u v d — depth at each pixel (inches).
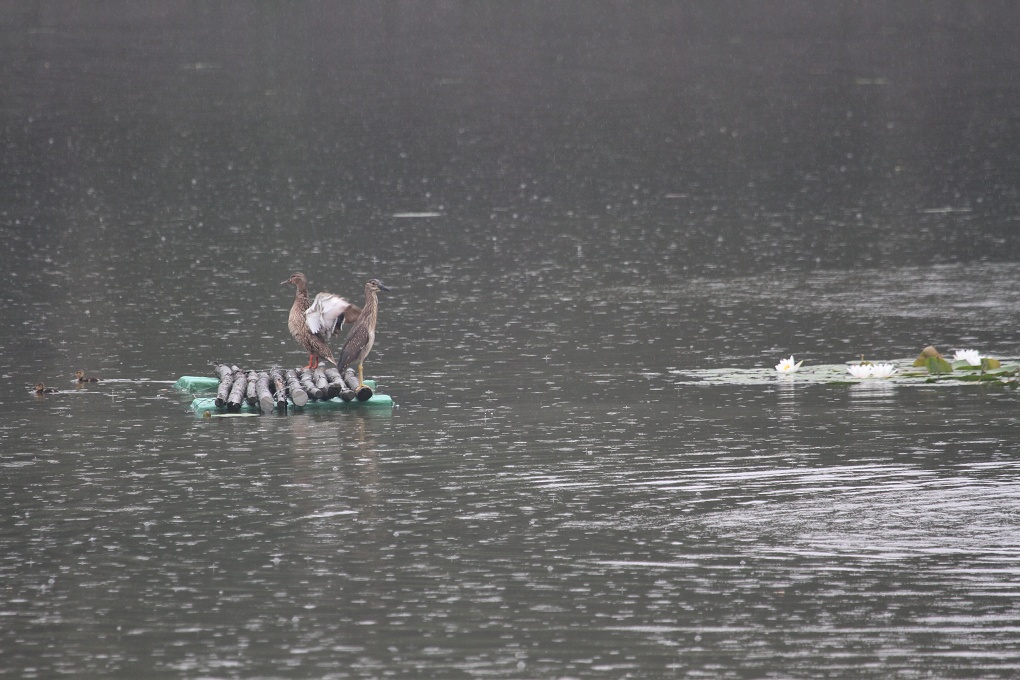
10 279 3747.5
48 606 1380.4
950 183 5595.5
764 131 7150.6
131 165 6072.8
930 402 2267.5
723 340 2910.9
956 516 1615.4
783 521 1611.7
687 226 4692.4
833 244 4276.6
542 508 1686.8
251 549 1546.5
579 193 5511.8
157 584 1438.2
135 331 3048.7
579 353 2787.9
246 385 2396.7
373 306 2331.4
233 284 3681.1
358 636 1299.2
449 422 2176.4
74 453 1993.1
